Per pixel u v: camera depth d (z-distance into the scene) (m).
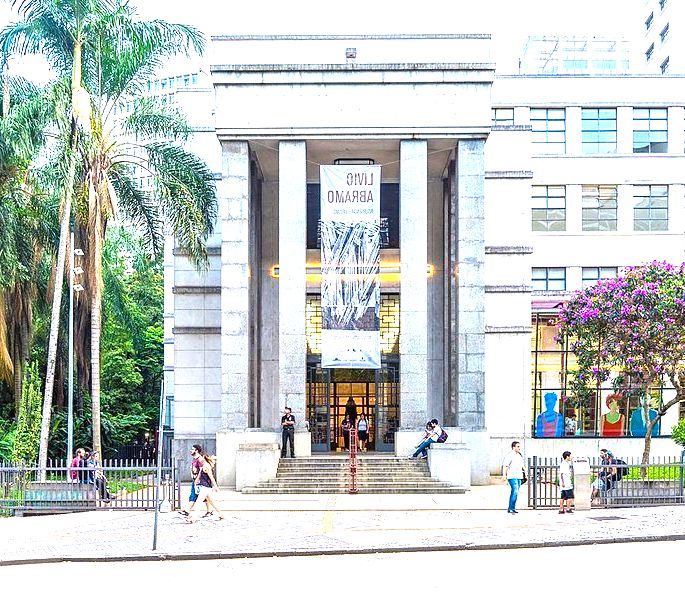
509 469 25.81
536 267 47.00
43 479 29.03
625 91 48.16
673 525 22.92
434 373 41.69
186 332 39.84
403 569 17.48
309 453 34.41
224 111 35.81
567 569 17.23
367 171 35.25
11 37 34.12
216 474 34.47
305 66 35.81
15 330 39.38
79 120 32.94
